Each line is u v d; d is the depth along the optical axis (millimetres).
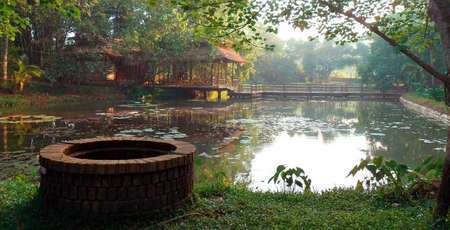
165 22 28922
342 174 9562
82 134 14422
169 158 4383
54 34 27312
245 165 10391
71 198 4180
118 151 5434
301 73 52844
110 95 29125
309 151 12516
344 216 4625
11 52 25672
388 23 6270
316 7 6043
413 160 11273
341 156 11789
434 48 23109
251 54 38281
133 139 5469
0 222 4223
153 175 4270
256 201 5199
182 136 14820
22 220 4234
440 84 30500
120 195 4148
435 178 5633
